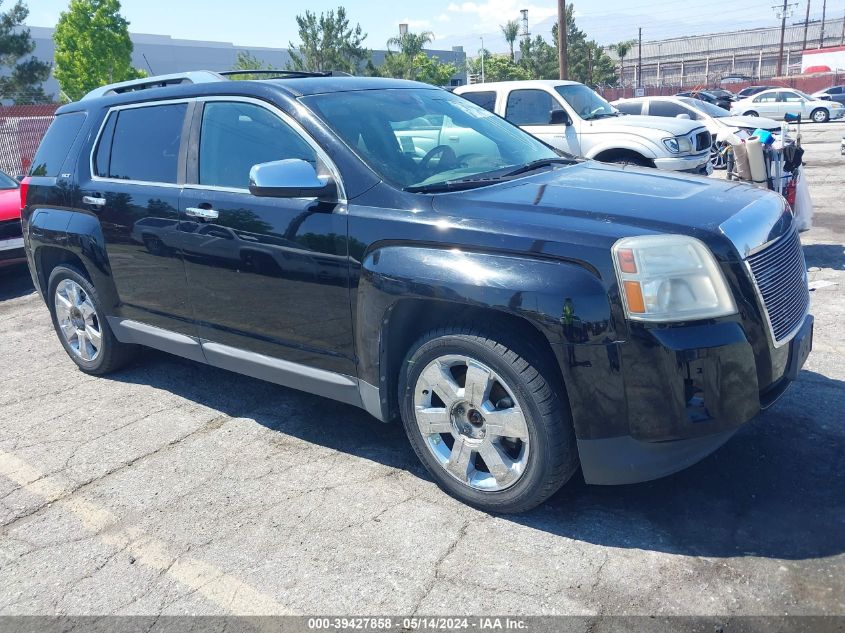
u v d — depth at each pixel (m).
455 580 2.87
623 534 3.06
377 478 3.66
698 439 2.91
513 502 3.16
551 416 2.96
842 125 27.89
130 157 4.54
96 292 4.84
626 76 96.81
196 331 4.28
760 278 2.93
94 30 32.66
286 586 2.91
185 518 3.43
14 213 7.91
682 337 2.76
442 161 3.76
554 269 2.86
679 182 3.54
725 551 2.91
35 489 3.79
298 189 3.38
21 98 33.78
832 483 3.31
